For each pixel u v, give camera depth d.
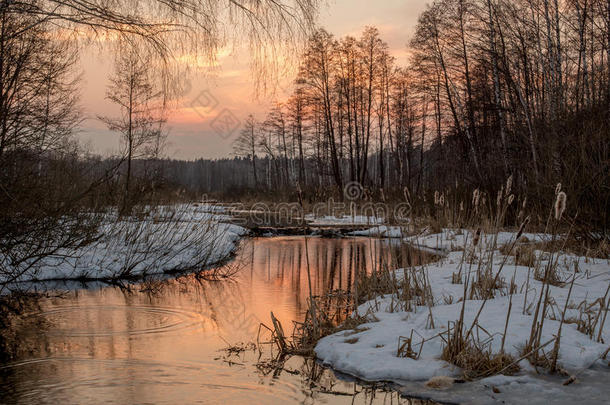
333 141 34.41
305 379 4.13
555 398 3.37
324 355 4.68
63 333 5.55
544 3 15.63
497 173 16.66
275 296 7.59
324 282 8.84
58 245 8.29
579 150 9.55
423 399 3.57
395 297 6.57
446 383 3.78
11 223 7.21
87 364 4.52
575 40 14.74
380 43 33.31
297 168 55.50
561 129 10.59
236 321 6.10
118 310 6.68
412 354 4.33
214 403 3.61
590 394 3.40
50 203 7.70
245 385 4.01
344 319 6.08
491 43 18.47
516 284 6.57
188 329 5.76
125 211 10.02
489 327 4.66
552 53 15.41
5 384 4.01
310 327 5.51
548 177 10.46
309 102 35.22
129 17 5.14
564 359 3.96
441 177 25.31
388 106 37.16
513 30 17.03
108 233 9.80
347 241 15.34
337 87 33.75
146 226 10.43
